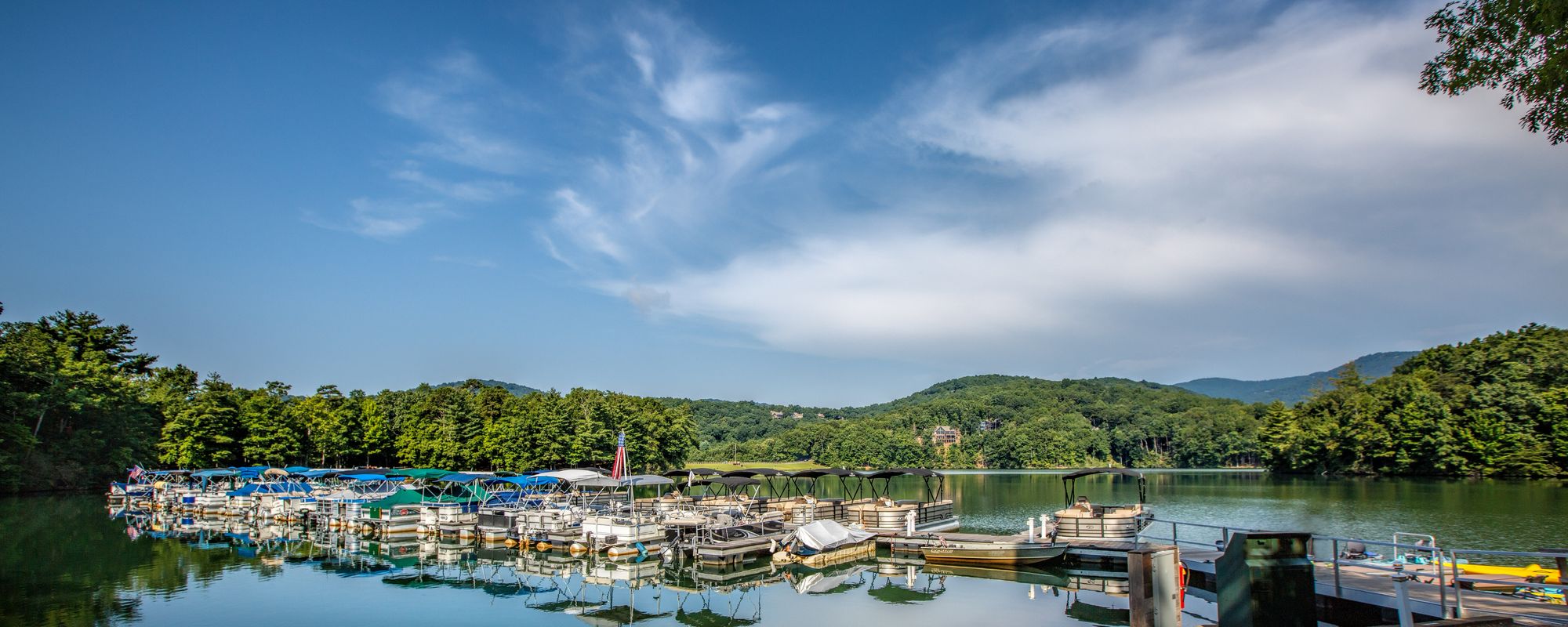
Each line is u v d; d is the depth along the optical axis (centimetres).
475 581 3566
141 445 9331
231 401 10125
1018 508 7269
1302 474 12475
